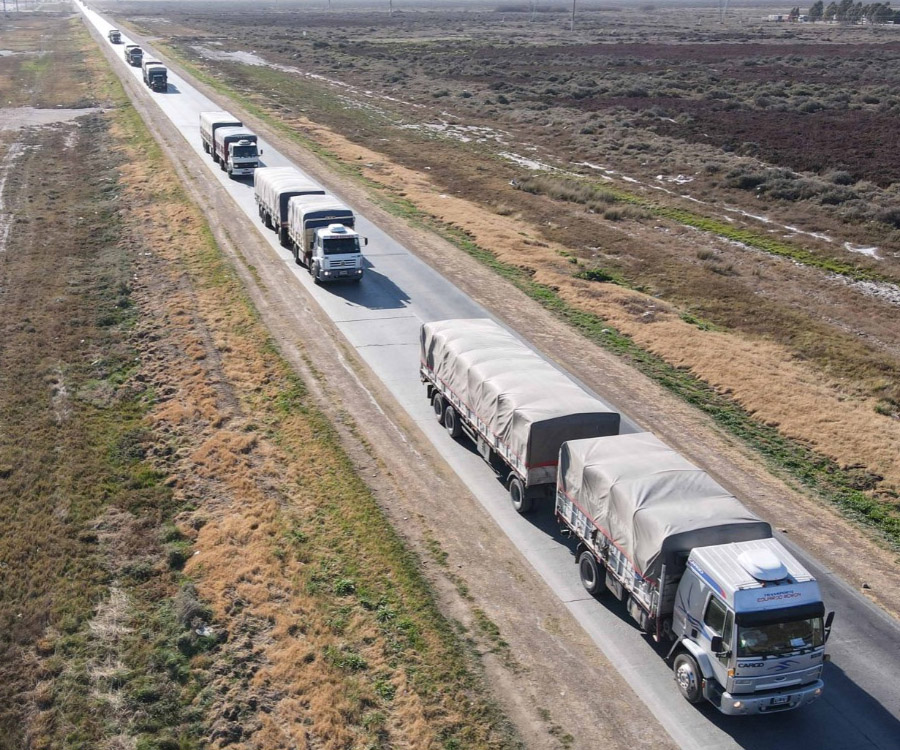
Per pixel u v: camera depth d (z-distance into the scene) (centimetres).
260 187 4875
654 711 1675
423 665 1767
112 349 3478
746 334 3903
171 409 2958
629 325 3775
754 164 7106
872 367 3553
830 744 1611
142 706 1703
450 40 18625
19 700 1723
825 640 1584
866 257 5131
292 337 3431
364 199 5628
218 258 4322
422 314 3725
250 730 1633
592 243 5225
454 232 5100
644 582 1755
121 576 2125
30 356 3412
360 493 2381
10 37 17100
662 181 6912
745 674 1540
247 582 2056
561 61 14212
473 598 1983
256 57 14600
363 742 1579
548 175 6925
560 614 1942
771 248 5294
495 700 1686
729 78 11962
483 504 2364
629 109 9669
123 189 5897
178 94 9619
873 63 13438
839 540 2294
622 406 3008
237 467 2561
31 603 2003
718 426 2936
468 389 2536
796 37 19600
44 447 2727
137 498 2444
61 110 8981
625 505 1812
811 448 2825
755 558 1585
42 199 5747
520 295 4066
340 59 14262
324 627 1878
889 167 6850
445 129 8806
